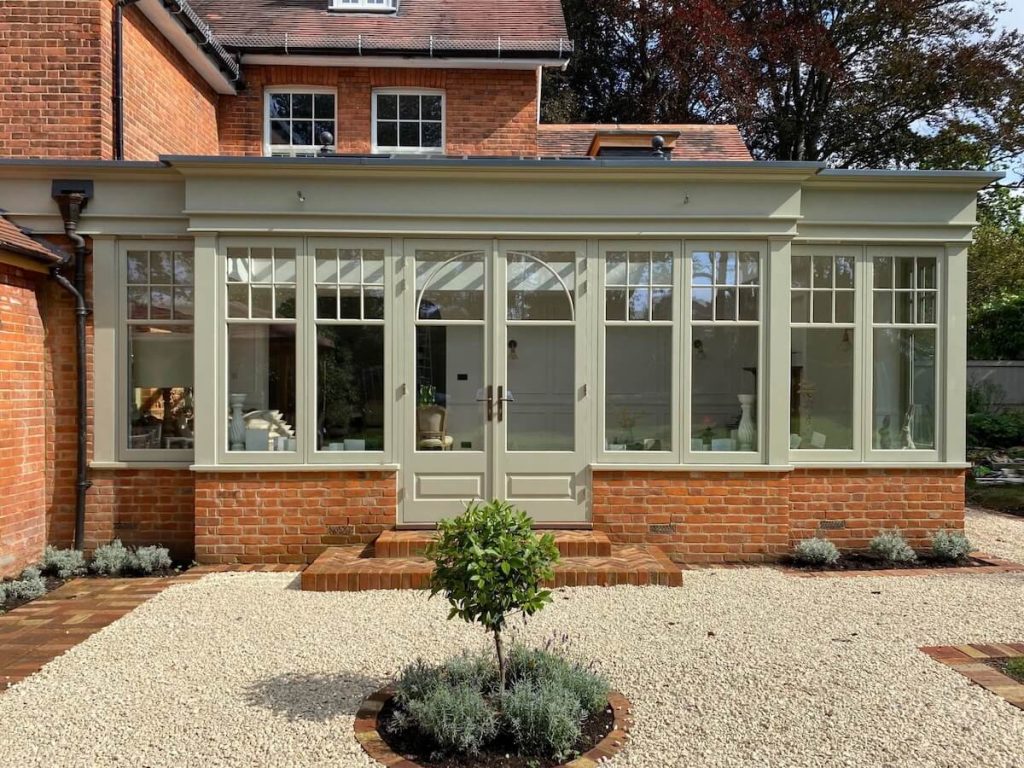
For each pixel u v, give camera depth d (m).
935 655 4.78
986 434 16.92
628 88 23.42
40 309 7.28
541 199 7.27
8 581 6.57
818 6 20.98
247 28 10.86
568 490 7.31
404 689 3.96
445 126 10.99
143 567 6.89
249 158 6.95
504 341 7.32
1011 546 8.18
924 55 19.50
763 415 7.32
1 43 7.68
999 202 21.61
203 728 3.81
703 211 7.27
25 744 3.68
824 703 4.07
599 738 3.73
